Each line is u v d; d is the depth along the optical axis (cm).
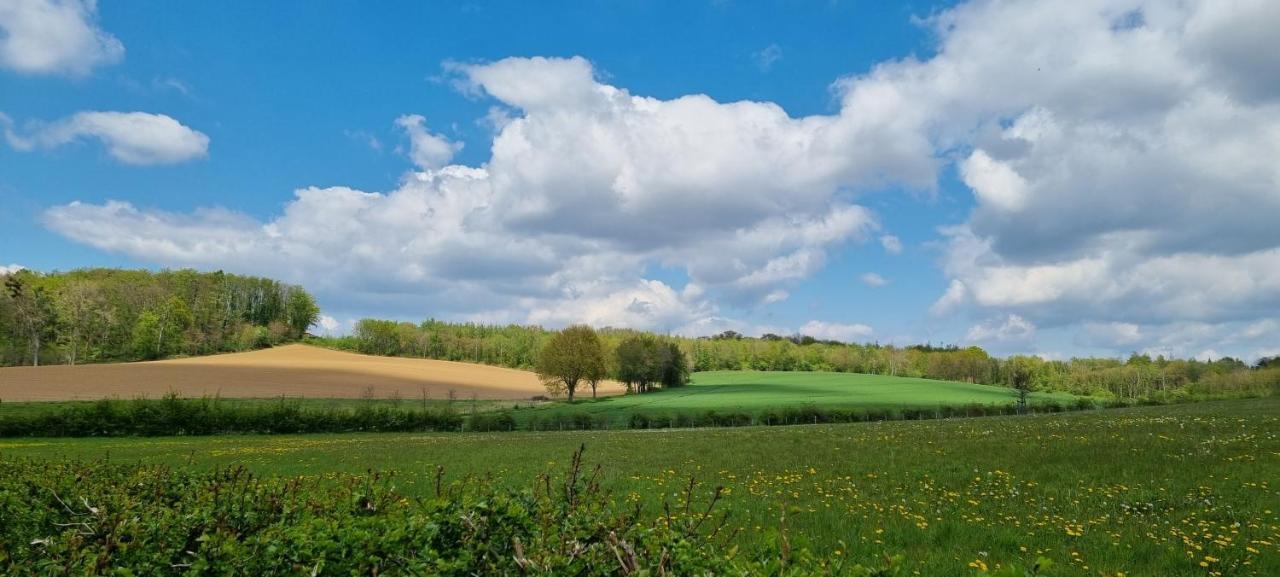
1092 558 966
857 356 19938
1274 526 1122
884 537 1124
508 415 6300
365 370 12462
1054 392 14250
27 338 12275
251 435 5512
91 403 5866
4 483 813
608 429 6000
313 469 2352
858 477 1847
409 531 504
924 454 2316
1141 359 18475
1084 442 2459
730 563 446
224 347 15288
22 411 5834
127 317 13662
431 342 18888
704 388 12175
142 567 514
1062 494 1496
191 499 681
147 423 5388
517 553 442
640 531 509
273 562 486
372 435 5456
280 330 17038
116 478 862
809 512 1342
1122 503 1360
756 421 6419
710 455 2555
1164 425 2980
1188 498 1382
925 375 19212
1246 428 2669
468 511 529
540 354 10738
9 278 12325
